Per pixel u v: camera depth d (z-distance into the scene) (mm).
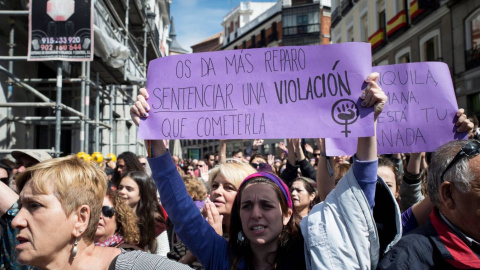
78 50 5656
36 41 5613
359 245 1524
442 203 1522
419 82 2418
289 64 1950
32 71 7934
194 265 2576
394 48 19484
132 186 3152
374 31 21031
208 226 1991
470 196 1405
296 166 4047
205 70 2049
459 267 1387
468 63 14336
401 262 1447
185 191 1966
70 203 1388
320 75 1887
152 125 2014
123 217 2650
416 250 1471
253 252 1847
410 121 2387
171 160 1966
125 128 15086
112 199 2686
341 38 25938
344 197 1599
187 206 1922
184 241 1918
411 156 2633
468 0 14234
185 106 2025
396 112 2408
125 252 1499
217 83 2023
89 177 1479
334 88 1851
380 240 1646
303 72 1919
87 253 1461
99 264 1450
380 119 2422
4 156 6312
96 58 8227
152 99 2057
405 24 18094
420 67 2422
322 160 2432
